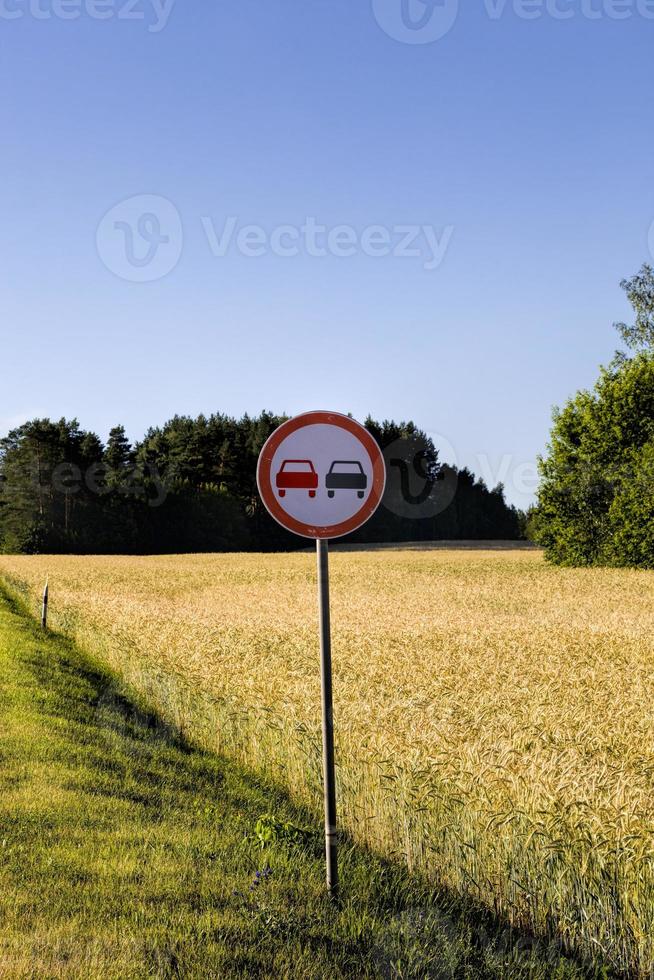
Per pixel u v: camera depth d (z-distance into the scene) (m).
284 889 6.02
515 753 7.80
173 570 52.00
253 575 47.97
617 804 6.47
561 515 53.97
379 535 104.38
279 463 6.02
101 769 9.24
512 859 6.17
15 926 5.00
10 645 18.77
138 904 5.46
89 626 20.86
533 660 14.09
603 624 21.30
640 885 5.50
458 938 5.62
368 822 7.71
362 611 25.64
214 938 5.04
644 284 53.22
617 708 10.04
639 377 52.06
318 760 8.71
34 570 50.47
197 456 103.31
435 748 8.05
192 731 12.16
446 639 16.86
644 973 5.42
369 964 5.05
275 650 15.26
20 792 7.80
